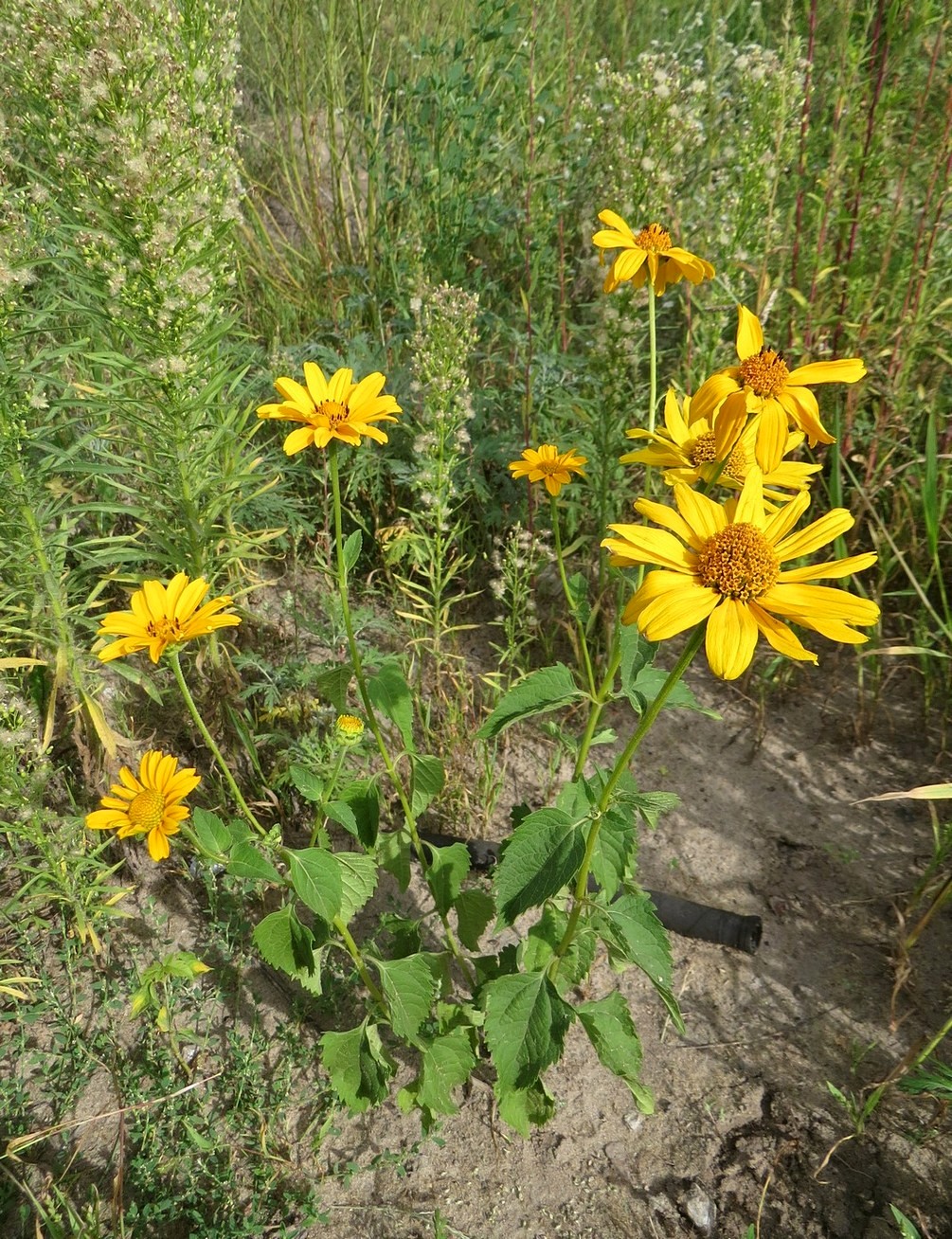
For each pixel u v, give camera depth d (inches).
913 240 31.6
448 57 44.0
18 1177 19.3
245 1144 19.8
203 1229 18.0
